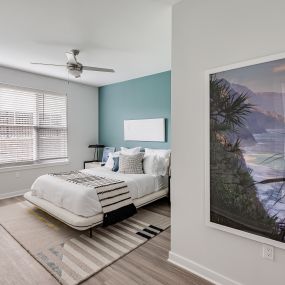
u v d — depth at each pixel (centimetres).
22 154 449
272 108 152
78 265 210
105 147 560
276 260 154
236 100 168
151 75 464
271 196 154
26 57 357
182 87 203
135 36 281
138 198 343
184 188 205
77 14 229
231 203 173
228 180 175
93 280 191
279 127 149
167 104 439
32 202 335
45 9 220
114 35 278
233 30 170
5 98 420
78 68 314
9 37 284
